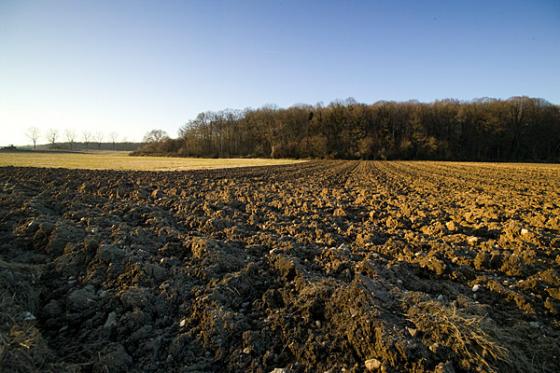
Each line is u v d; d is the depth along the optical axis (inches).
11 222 262.2
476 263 212.7
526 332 139.6
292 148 2669.8
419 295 159.3
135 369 120.1
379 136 2669.8
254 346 130.3
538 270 202.1
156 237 251.4
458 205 435.8
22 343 119.6
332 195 531.2
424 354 118.5
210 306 153.9
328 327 141.9
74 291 162.4
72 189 503.2
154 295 164.9
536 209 410.3
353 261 209.6
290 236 269.1
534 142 2527.1
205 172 986.7
